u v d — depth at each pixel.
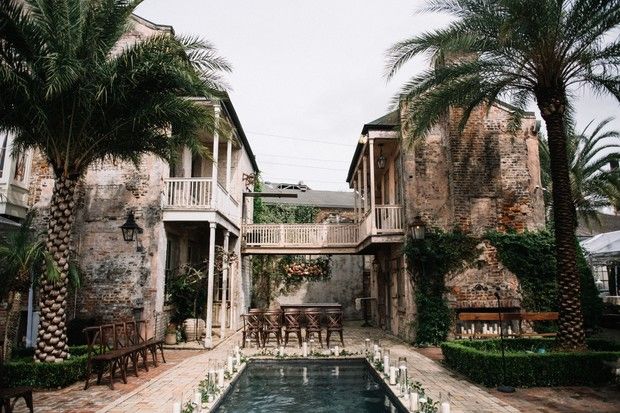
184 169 15.47
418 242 13.68
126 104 8.77
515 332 13.10
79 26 8.14
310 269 24.58
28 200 12.83
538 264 13.54
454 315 13.31
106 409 6.45
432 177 14.30
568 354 8.09
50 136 8.37
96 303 12.43
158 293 12.75
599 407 6.57
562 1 9.07
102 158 9.59
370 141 14.73
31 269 8.68
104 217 12.91
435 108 10.90
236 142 17.25
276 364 10.98
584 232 30.45
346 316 24.39
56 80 6.99
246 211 21.64
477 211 13.95
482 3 9.77
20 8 7.61
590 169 19.72
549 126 9.76
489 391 7.64
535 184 14.27
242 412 7.01
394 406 7.29
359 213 19.38
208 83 9.28
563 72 9.91
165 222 13.34
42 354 8.10
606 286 24.08
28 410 6.40
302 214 28.30
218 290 17.86
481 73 10.71
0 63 7.19
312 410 7.14
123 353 8.15
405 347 13.20
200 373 9.20
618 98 10.07
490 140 14.40
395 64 11.03
